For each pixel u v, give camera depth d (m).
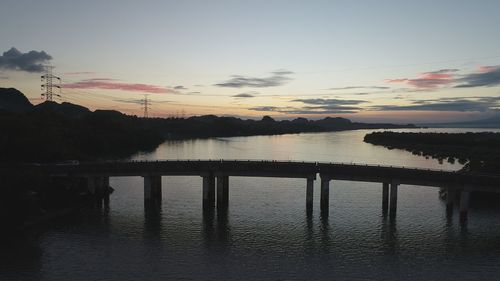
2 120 109.62
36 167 83.50
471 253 59.00
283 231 68.44
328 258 57.12
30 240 63.22
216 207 83.88
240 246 61.53
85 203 84.56
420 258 57.19
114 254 58.16
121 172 85.12
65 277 50.75
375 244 62.56
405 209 82.25
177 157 181.25
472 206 84.44
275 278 50.88
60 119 188.12
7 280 49.72
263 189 102.31
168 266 54.28
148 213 78.94
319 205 85.81
